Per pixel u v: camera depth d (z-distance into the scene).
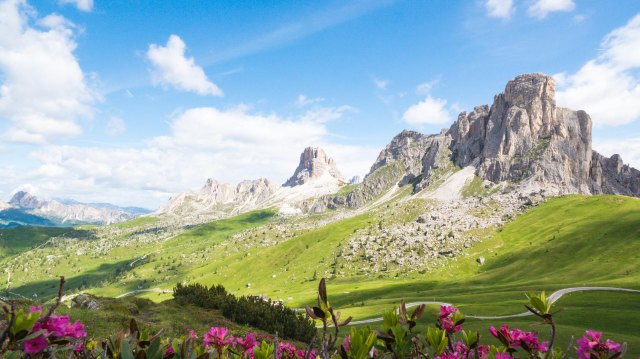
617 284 120.94
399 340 2.90
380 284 183.75
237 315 33.03
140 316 28.31
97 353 2.69
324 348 2.25
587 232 187.38
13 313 2.09
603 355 2.80
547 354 2.79
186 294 37.81
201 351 3.23
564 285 127.06
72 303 26.89
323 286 2.30
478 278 172.62
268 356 3.20
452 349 3.18
